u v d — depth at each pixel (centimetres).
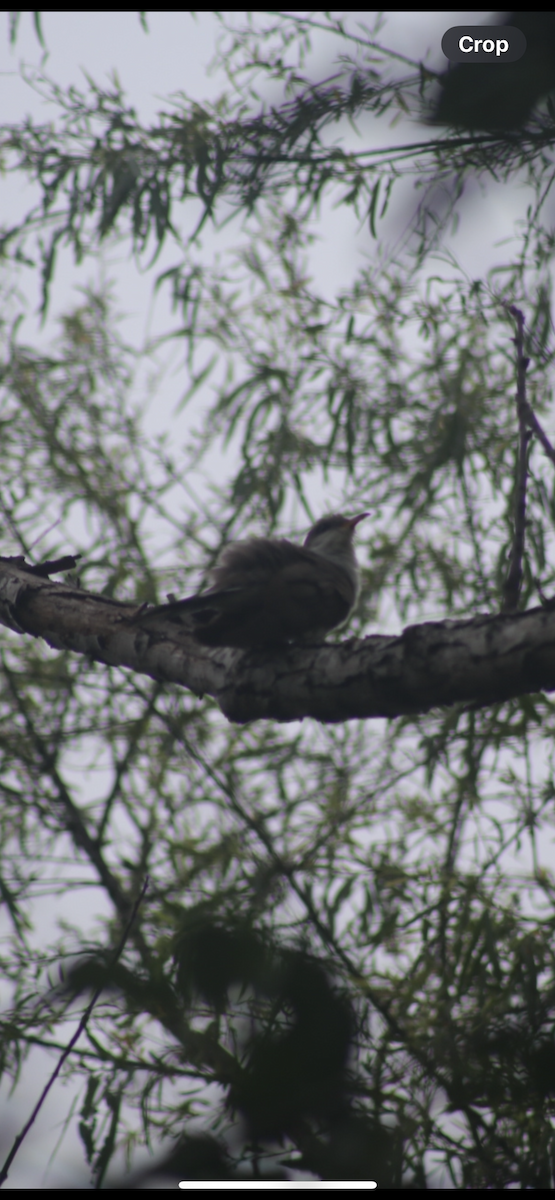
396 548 1064
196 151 804
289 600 606
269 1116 712
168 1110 762
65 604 736
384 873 885
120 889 1060
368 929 890
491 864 872
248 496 1060
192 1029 804
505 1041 739
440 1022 766
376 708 526
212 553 1162
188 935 807
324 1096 718
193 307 980
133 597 1141
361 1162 689
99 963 840
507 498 959
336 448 1066
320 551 932
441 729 970
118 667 709
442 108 551
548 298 855
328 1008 757
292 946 816
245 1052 759
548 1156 678
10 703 1166
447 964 820
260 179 813
